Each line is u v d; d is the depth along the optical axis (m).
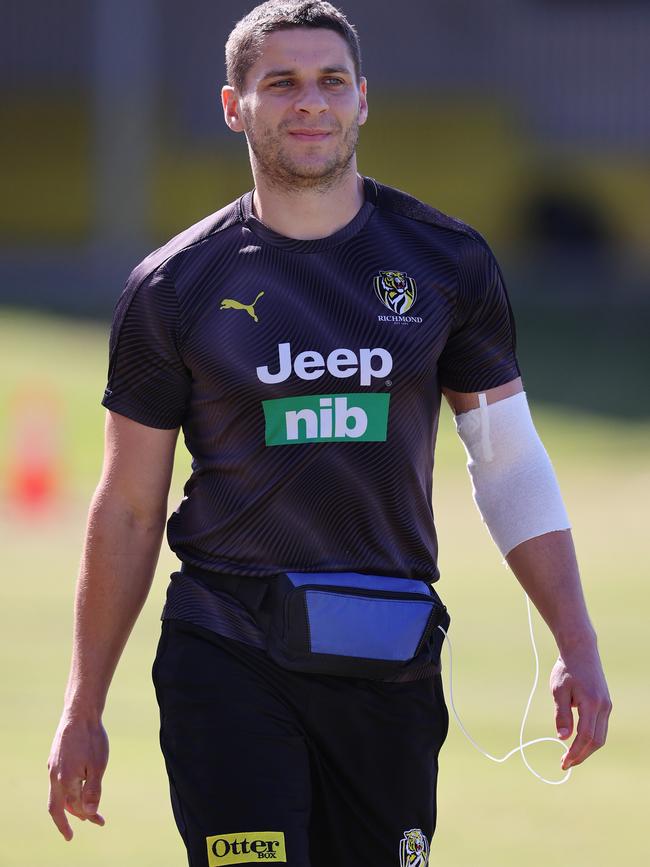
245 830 11.62
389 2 114.25
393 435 12.14
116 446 12.57
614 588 36.91
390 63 114.62
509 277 101.62
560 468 57.62
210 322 12.13
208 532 12.33
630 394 71.88
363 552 12.28
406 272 12.30
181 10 114.38
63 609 33.72
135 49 103.31
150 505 12.64
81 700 12.38
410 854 12.45
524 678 27.89
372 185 12.62
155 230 112.25
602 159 112.62
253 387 12.03
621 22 112.75
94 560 12.53
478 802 20.66
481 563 40.72
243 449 12.13
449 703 25.91
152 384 12.36
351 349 12.08
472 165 113.25
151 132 108.75
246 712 11.96
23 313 84.00
